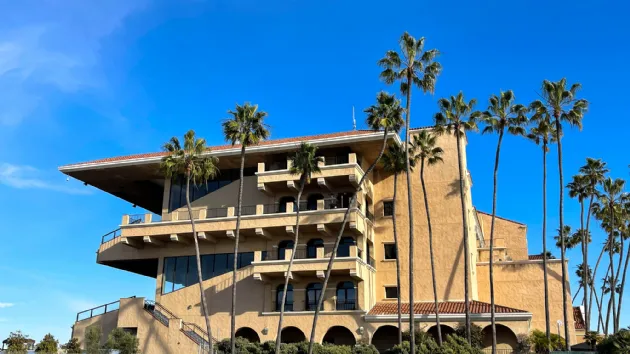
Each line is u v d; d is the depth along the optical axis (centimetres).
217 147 4856
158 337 4062
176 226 4547
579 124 4066
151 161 4609
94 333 3841
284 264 4188
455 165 4706
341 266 4084
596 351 3444
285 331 4375
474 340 3803
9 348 4072
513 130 4234
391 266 4609
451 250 4503
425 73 3781
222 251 4597
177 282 4634
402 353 3372
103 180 5116
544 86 4178
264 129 3781
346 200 4441
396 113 3784
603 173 5409
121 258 4828
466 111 4147
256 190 4694
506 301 4719
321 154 4600
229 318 4312
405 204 4728
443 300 4400
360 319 4066
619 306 5234
